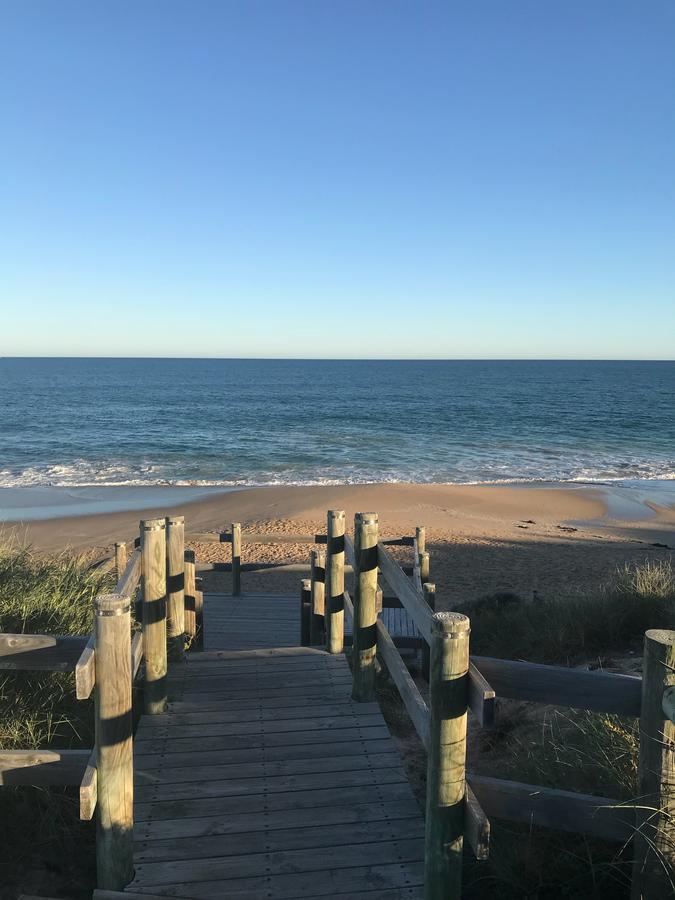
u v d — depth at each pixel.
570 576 14.60
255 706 4.70
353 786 3.74
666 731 2.46
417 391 101.62
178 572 5.44
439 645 2.51
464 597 12.80
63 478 28.34
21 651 3.05
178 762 3.95
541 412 64.69
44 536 18.31
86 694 2.68
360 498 23.77
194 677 5.20
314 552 6.96
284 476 29.34
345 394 94.00
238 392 97.94
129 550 9.90
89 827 3.46
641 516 22.36
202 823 3.38
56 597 5.16
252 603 9.42
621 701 2.60
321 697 4.87
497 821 3.23
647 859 2.52
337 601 5.72
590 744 3.52
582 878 2.86
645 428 50.97
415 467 32.31
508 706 5.50
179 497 24.06
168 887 2.93
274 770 3.88
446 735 2.53
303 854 3.17
